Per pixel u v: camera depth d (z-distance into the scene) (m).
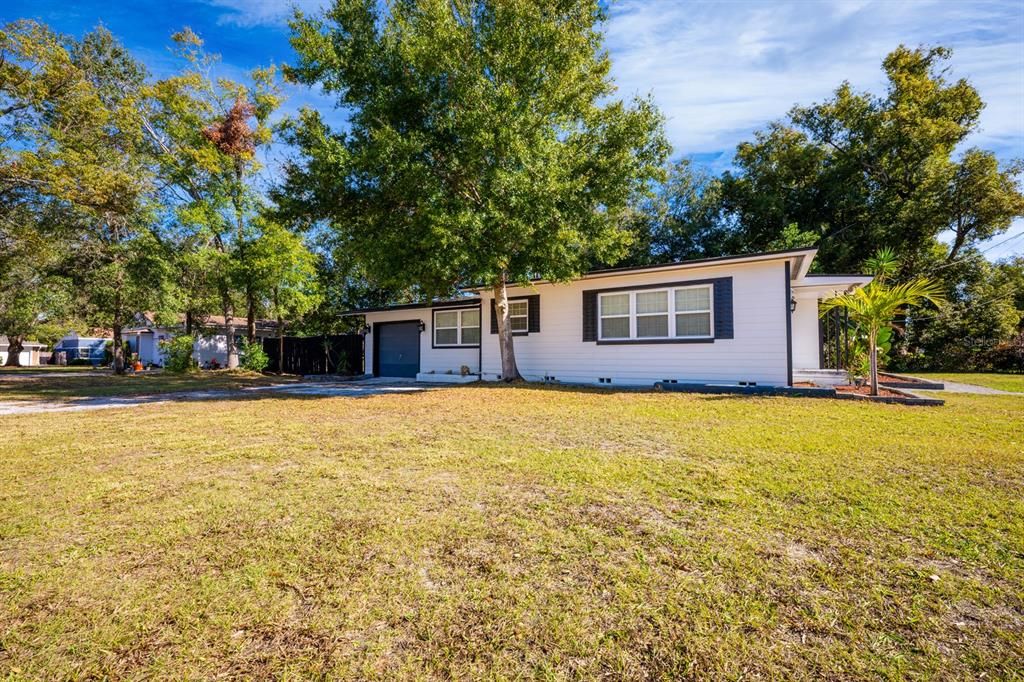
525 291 13.77
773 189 25.31
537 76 10.75
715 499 3.25
